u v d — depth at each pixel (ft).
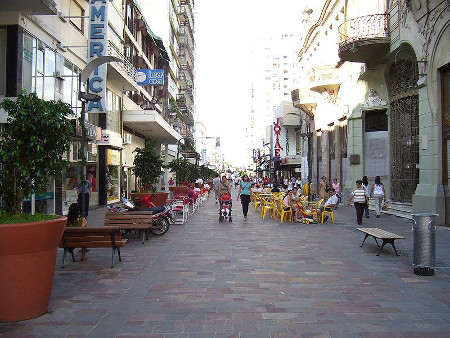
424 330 15.26
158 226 39.99
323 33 99.96
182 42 183.32
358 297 19.36
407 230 41.78
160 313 17.17
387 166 66.18
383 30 56.80
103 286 21.35
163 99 144.77
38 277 16.55
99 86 65.16
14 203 17.80
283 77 434.71
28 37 46.34
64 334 14.94
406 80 56.03
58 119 17.92
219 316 16.79
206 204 89.86
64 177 57.47
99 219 52.49
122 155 93.76
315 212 50.80
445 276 23.34
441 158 43.45
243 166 555.28
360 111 69.62
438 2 43.06
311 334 14.89
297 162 152.56
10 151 17.22
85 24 66.49
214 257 28.96
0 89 43.88
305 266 25.95
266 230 44.06
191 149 177.68
